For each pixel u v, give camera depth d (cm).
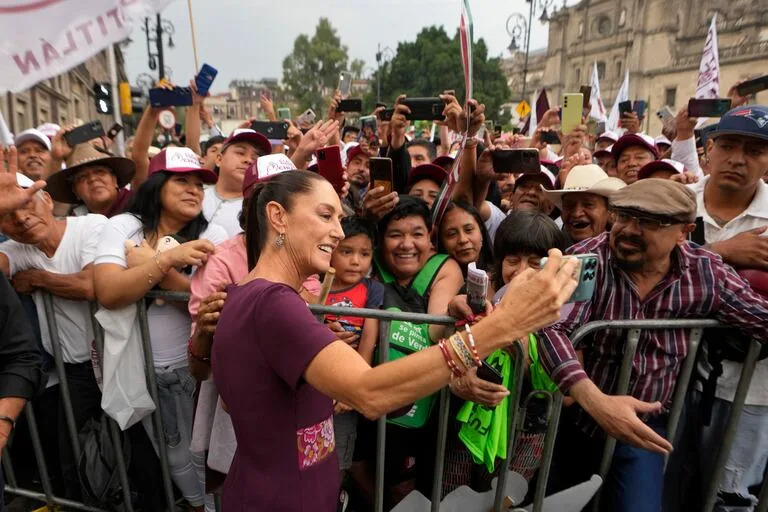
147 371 231
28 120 1551
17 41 222
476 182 322
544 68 5612
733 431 205
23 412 271
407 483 245
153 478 247
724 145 244
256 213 149
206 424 204
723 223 257
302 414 138
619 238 187
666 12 4150
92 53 236
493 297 217
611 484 205
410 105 323
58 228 239
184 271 248
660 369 195
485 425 189
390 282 246
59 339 244
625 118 571
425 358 118
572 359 178
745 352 198
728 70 3669
